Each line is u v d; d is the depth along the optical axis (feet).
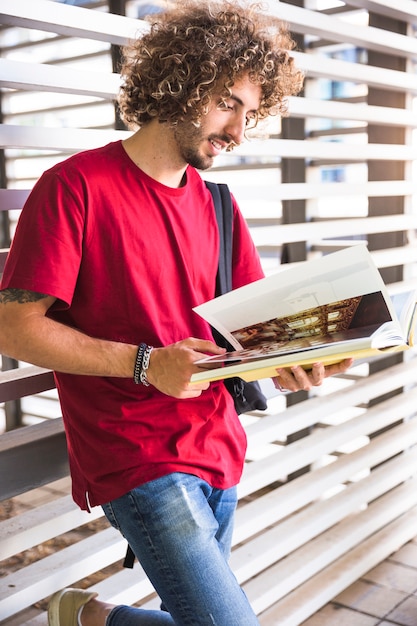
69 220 4.78
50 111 13.39
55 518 6.47
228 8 5.13
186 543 5.00
